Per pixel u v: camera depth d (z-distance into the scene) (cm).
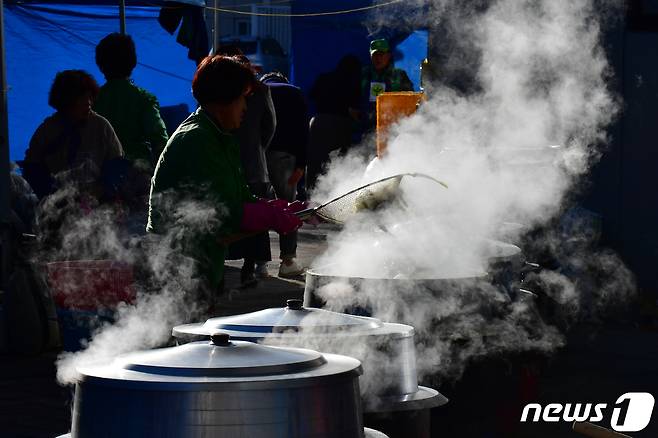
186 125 592
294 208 594
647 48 1154
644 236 1131
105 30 2052
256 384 311
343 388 328
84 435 322
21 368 854
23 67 2025
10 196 959
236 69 589
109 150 905
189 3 1711
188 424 309
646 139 1153
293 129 1303
